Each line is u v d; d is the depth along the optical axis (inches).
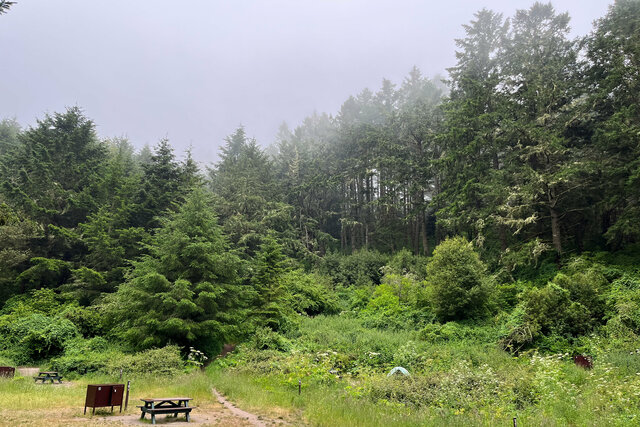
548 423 340.5
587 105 1079.6
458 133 1311.5
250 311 926.4
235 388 516.4
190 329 784.9
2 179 1358.3
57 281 1227.9
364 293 1277.1
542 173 1030.4
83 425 322.3
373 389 488.4
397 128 1898.4
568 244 1159.0
